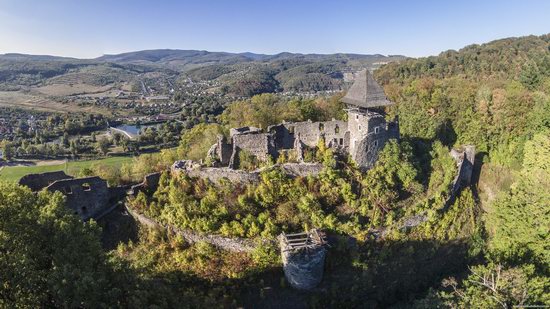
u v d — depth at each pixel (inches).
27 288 877.8
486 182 2279.8
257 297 1298.0
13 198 1033.5
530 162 1956.2
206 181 1608.0
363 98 1759.4
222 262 1374.3
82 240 1006.4
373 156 1777.8
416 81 3649.1
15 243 965.8
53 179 1657.2
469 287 1131.3
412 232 1578.5
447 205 1744.6
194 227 1434.5
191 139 2578.7
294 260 1285.7
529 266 1160.2
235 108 3235.7
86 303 845.2
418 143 2133.4
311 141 1911.9
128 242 1466.5
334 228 1469.0
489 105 2684.5
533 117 2409.0
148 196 1610.5
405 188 1737.2
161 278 1283.2
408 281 1445.6
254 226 1414.9
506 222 1450.5
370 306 1336.1
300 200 1528.1
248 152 1732.3
